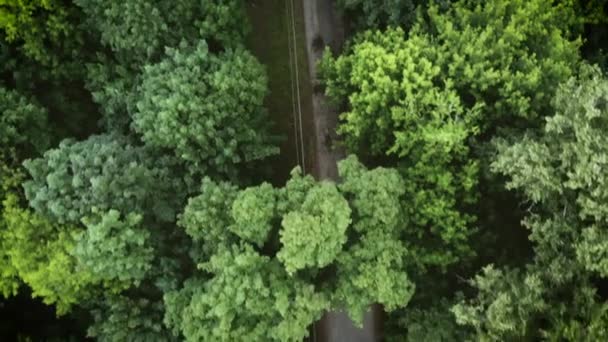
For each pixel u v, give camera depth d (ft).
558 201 63.87
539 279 60.95
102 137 75.10
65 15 77.71
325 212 60.90
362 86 73.46
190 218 66.85
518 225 76.54
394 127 76.18
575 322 58.23
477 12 73.41
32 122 75.51
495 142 68.95
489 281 65.05
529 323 63.41
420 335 72.64
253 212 63.10
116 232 64.03
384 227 66.28
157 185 71.26
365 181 65.26
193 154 73.41
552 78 70.74
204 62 74.23
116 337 70.64
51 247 68.85
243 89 74.69
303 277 67.51
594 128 57.93
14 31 74.33
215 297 62.69
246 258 61.67
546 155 59.98
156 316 73.61
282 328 62.80
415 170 71.87
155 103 70.79
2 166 70.74
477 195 72.23
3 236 69.31
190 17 77.36
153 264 72.18
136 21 73.87
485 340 61.31
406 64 70.85
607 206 55.67
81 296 73.72
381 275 64.08
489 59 71.72
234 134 74.74
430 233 77.20
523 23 73.97
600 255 56.54
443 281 78.43
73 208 66.03
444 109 68.49
